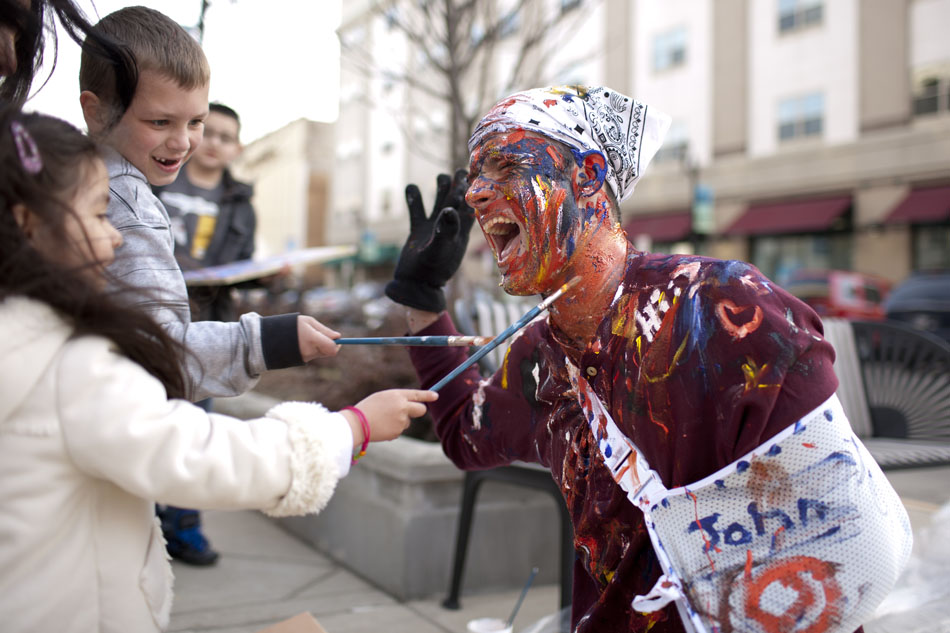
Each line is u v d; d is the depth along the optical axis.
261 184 36.31
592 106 1.39
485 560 2.97
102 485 1.14
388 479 3.02
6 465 1.04
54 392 1.06
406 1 5.62
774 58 18.45
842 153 17.48
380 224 29.64
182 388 1.21
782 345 1.14
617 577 1.29
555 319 1.40
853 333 3.36
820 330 1.22
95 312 1.10
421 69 5.30
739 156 19.09
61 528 1.08
